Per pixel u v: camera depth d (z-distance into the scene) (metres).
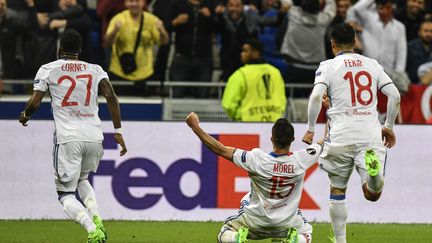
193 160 33.94
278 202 22.98
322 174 33.84
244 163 22.81
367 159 23.00
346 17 43.00
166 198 33.91
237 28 42.06
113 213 33.81
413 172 34.19
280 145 22.86
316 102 24.02
